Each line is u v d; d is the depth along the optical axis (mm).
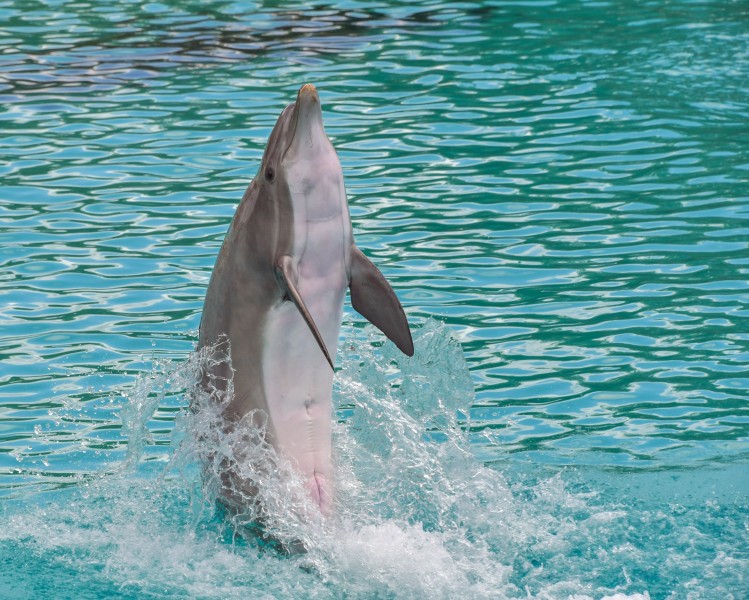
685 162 27000
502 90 32719
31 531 14320
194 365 13875
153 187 26172
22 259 22422
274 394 13430
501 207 24797
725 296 20469
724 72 33562
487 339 19219
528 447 16312
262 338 13273
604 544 13914
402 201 25234
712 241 22734
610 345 18953
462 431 16750
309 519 13609
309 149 12602
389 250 22734
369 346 16938
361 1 43375
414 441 15586
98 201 25375
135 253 22719
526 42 37250
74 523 14555
